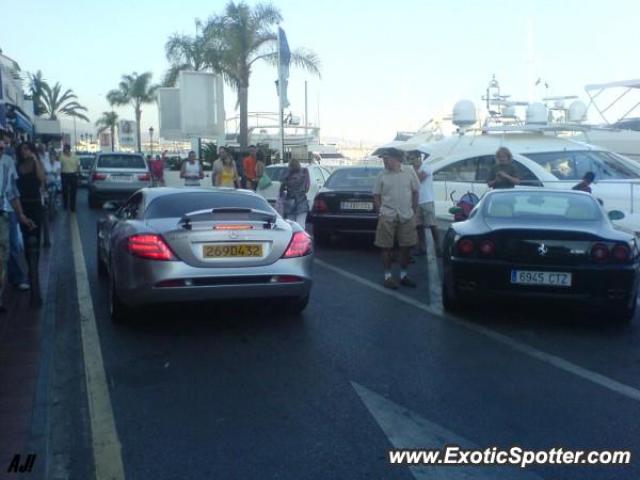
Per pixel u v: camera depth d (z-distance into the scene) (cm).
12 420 464
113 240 723
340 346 659
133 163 2291
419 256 1236
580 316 779
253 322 743
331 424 475
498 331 716
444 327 731
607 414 495
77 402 518
